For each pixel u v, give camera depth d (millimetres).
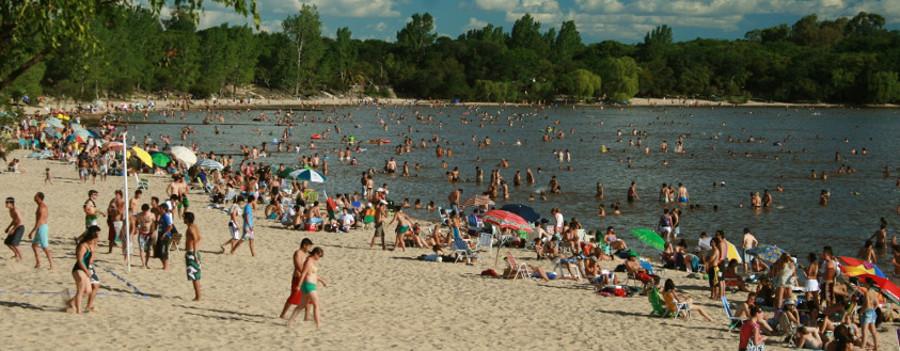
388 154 81125
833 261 24359
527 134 111125
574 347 19156
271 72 196125
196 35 177625
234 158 76125
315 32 192125
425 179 62656
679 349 19406
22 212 36625
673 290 22562
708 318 22375
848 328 19031
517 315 22219
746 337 18578
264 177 54281
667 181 62594
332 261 29328
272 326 18859
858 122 149750
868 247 31234
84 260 18375
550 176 65688
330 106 179625
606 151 86500
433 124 129875
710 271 26109
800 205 51375
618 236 41406
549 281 27406
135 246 28172
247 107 165125
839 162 77625
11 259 24125
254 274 25781
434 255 30312
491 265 30375
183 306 20250
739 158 80438
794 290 24266
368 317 20797
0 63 19250
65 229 31594
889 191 57781
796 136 113000
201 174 51344
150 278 23359
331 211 36844
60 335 16547
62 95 135000
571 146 92812
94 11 18594
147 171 57562
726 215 47812
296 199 42906
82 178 51188
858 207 50812
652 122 143125
